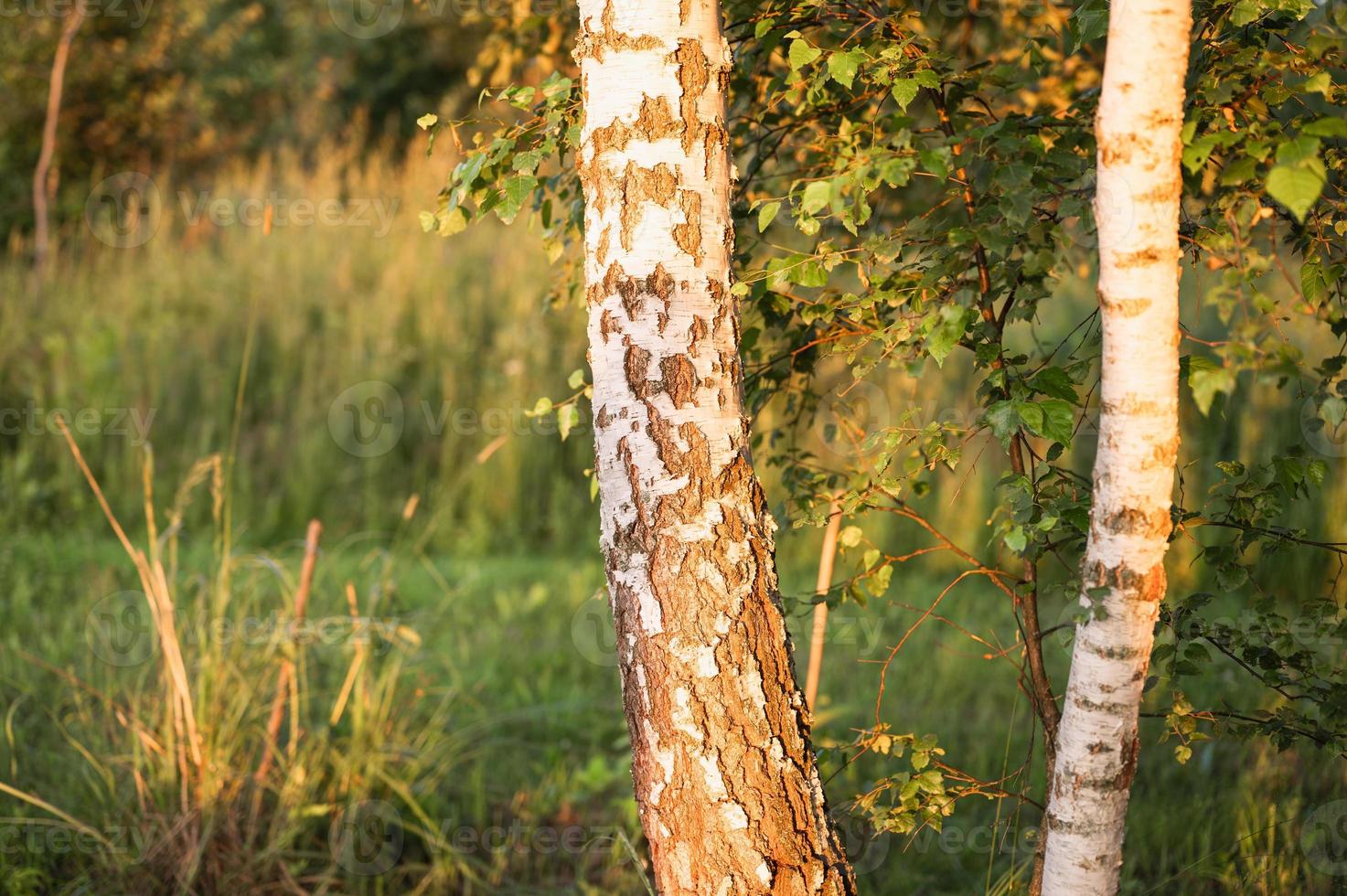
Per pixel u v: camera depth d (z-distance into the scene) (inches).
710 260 80.8
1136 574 73.6
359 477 304.8
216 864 126.0
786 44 104.9
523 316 340.8
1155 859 131.6
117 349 319.6
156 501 286.4
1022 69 124.3
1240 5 78.8
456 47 544.4
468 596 236.1
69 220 403.5
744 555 80.3
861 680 192.9
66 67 425.7
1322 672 90.5
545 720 178.7
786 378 105.1
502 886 137.0
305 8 539.8
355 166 432.8
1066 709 77.9
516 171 89.4
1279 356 64.9
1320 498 231.9
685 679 78.7
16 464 282.0
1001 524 83.4
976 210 83.9
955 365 278.7
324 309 349.4
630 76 79.7
